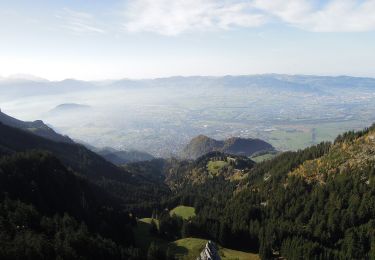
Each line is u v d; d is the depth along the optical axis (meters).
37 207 116.44
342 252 114.25
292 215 146.25
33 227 98.12
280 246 126.38
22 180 123.44
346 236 121.81
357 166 153.25
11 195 113.81
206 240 134.25
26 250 83.12
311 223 133.88
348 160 161.75
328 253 113.56
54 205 125.38
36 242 87.12
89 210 137.12
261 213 153.62
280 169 198.00
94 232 120.69
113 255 101.88
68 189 139.50
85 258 92.25
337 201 137.62
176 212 195.00
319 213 137.00
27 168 132.88
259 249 124.44
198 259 72.00
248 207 156.25
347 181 146.25
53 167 144.25
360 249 114.31
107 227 128.12
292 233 128.75
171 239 143.62
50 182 134.25
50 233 98.44
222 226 135.88
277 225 135.50
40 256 84.31
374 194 133.75
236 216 152.25
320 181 159.50
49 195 128.12
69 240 96.06
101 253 98.81
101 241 106.69
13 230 91.62
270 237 126.50
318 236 127.06
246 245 135.75
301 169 177.75
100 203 156.38
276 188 174.38
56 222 103.62
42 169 136.75
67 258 88.94
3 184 116.75
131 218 154.12
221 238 135.12
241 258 123.62
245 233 137.00
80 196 141.62
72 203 133.62
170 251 122.31
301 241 119.88
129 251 109.50
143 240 139.12
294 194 158.62
